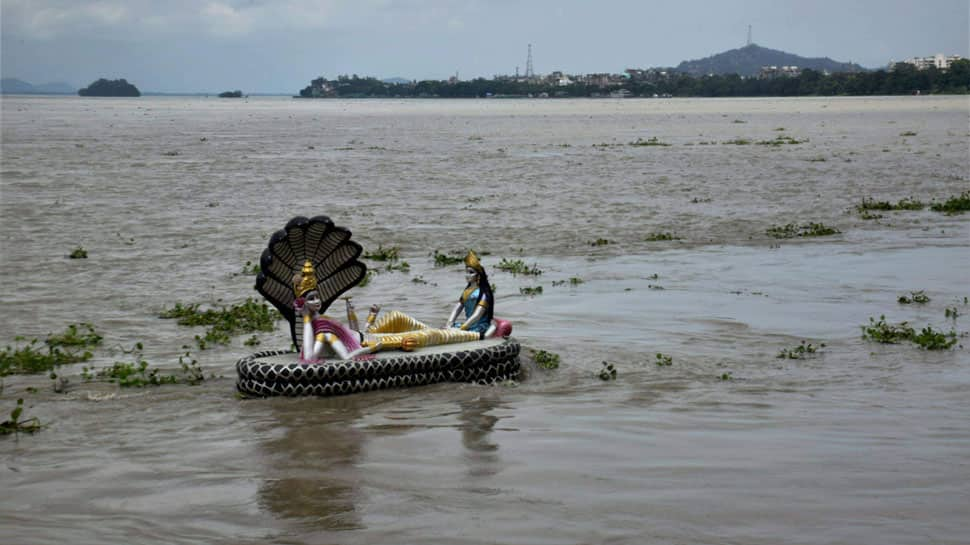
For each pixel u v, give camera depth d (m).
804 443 8.78
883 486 7.68
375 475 8.02
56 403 10.24
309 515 7.21
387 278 18.16
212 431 9.28
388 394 10.57
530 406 10.10
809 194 31.94
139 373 11.46
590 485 7.73
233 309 15.00
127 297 16.31
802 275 18.14
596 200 30.50
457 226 25.09
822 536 6.74
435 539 6.75
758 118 99.00
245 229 24.27
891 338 13.12
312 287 10.77
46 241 22.20
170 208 28.33
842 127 75.94
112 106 173.50
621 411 9.87
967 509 7.21
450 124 92.88
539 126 86.75
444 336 11.48
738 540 6.68
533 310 15.16
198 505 7.44
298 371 10.37
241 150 53.88
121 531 6.97
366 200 30.61
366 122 98.50
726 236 23.31
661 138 65.06
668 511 7.18
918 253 20.56
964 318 14.48
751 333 13.62
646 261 19.91
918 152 48.47
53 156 47.62
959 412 9.81
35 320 14.57
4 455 8.62
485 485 7.76
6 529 7.00
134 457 8.55
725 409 9.94
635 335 13.54
